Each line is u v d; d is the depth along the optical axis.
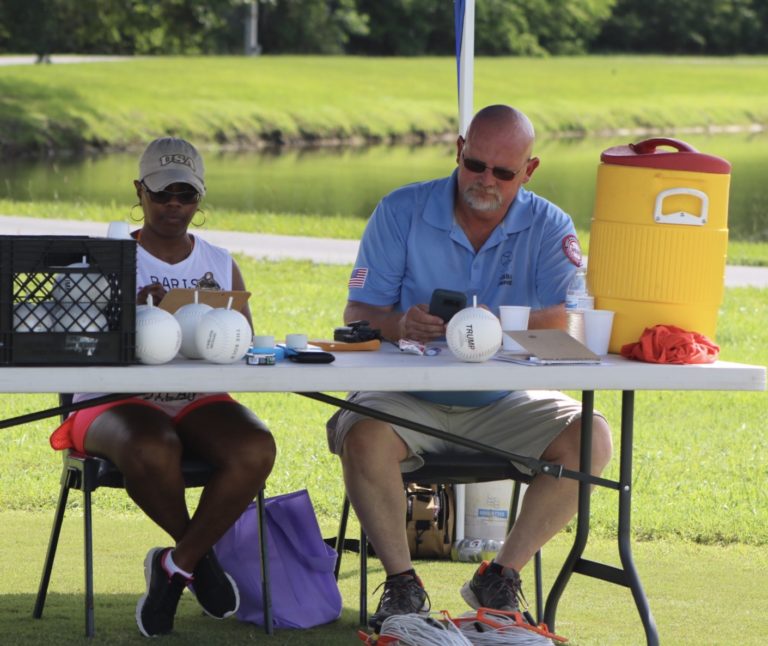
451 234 9.71
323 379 7.35
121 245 7.04
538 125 93.31
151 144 9.58
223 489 8.58
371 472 8.62
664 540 11.91
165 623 8.74
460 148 9.95
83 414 8.92
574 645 8.86
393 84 104.06
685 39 159.88
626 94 107.12
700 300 8.34
